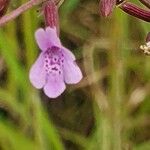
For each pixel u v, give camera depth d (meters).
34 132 0.17
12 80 0.18
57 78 0.12
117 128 0.16
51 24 0.12
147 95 0.18
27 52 0.17
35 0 0.12
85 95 0.20
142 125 0.18
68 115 0.20
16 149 0.17
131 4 0.13
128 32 0.18
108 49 0.18
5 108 0.18
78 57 0.19
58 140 0.17
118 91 0.17
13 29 0.19
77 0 0.19
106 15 0.12
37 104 0.17
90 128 0.20
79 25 0.19
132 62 0.18
